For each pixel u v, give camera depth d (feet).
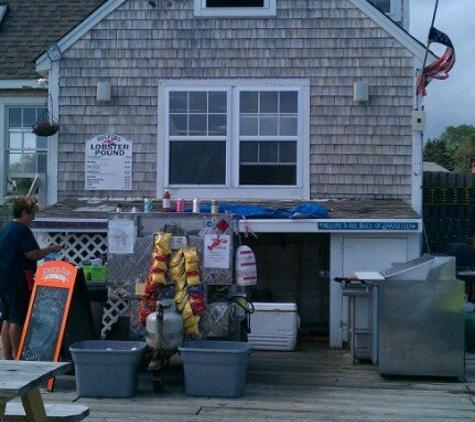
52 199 38.14
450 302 27.35
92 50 38.11
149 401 23.84
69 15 48.26
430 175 44.55
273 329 34.06
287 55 37.52
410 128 37.19
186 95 37.83
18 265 26.35
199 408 23.00
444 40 35.73
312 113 37.45
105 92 37.73
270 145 37.68
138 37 37.99
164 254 25.84
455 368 27.32
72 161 38.17
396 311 27.45
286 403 23.84
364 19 37.32
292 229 34.27
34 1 49.44
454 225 44.29
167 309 24.94
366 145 37.29
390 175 37.22
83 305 27.02
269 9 37.50
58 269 25.95
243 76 37.63
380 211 35.27
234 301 27.09
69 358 27.04
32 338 25.48
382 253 35.27
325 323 40.65
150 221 26.99
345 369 29.73
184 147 37.86
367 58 37.24
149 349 26.21
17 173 44.04
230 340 27.22
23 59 45.01
